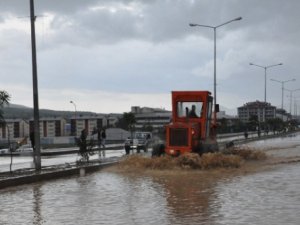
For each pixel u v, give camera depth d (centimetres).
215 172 2289
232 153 2936
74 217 1255
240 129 11688
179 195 1598
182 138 2588
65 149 5219
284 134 10625
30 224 1182
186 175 2192
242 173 2245
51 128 14525
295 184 1827
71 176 2258
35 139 2398
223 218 1203
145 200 1506
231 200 1473
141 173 2302
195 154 2419
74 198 1577
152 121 14350
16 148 4862
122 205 1420
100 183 1969
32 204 1475
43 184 1972
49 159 3597
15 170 2372
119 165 2544
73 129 12800
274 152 3697
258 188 1728
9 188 1855
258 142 6119
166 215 1256
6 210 1378
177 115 2803
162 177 2138
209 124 2856
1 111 2366
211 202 1444
